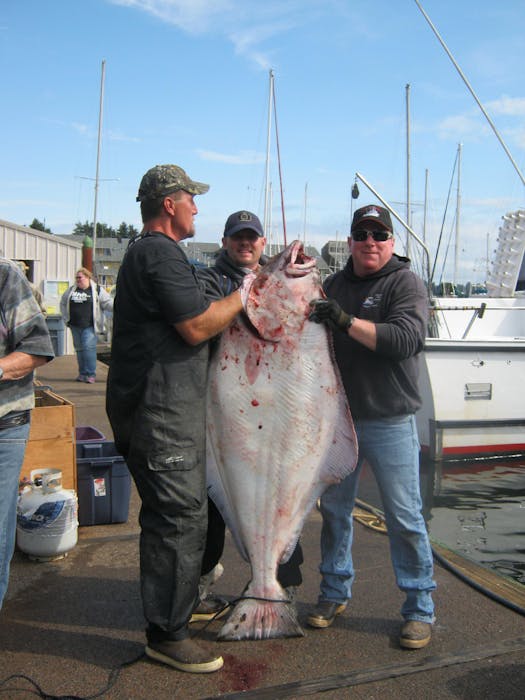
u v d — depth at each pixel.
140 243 2.77
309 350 2.92
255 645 3.01
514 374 8.61
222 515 2.99
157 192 2.84
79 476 4.41
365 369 3.13
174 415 2.73
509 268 10.48
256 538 2.88
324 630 3.15
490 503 6.87
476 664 2.85
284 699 2.58
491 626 3.19
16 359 2.70
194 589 2.79
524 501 6.96
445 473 8.09
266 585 2.85
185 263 2.74
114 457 4.48
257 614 2.81
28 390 2.83
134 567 3.79
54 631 3.07
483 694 2.62
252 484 2.90
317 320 2.91
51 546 3.79
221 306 2.79
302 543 4.25
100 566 3.80
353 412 3.17
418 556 3.07
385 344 2.95
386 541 4.30
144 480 2.75
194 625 3.21
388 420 3.12
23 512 3.81
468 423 8.44
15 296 2.75
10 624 3.12
